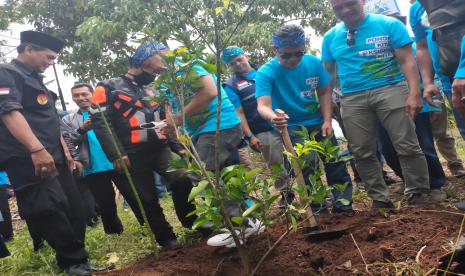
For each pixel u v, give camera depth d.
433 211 3.24
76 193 3.66
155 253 3.39
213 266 3.09
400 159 3.76
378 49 3.62
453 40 3.26
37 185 3.20
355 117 3.76
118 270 3.34
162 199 6.80
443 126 4.81
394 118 3.63
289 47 3.64
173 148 3.92
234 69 4.50
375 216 3.41
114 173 4.58
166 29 2.61
